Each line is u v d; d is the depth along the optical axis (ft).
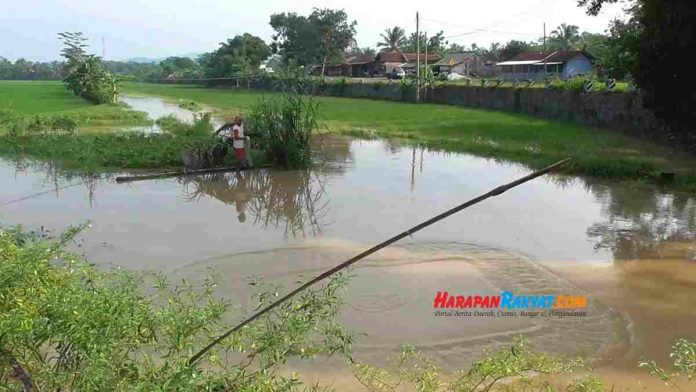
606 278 27.09
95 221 36.88
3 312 10.14
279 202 43.04
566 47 265.95
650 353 19.92
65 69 158.61
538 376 17.79
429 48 288.30
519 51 254.27
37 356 10.36
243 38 273.75
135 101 178.19
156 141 67.15
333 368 18.35
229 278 26.73
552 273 27.66
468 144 69.00
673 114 64.44
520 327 21.93
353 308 23.34
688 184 46.01
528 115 106.22
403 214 38.93
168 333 10.61
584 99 89.10
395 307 23.53
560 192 45.93
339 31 256.32
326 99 166.20
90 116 101.96
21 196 43.96
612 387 16.96
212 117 115.03
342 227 35.73
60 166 55.88
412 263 28.86
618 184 48.80
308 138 57.36
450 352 19.83
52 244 13.97
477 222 36.76
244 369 11.21
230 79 268.00
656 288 25.80
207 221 37.42
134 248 31.30
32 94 176.55
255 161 56.70
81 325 9.71
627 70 76.89
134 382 9.52
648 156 57.93
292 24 255.29
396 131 85.35
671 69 60.29
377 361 18.97
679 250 31.22
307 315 12.70
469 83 138.10
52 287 10.73
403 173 54.65
